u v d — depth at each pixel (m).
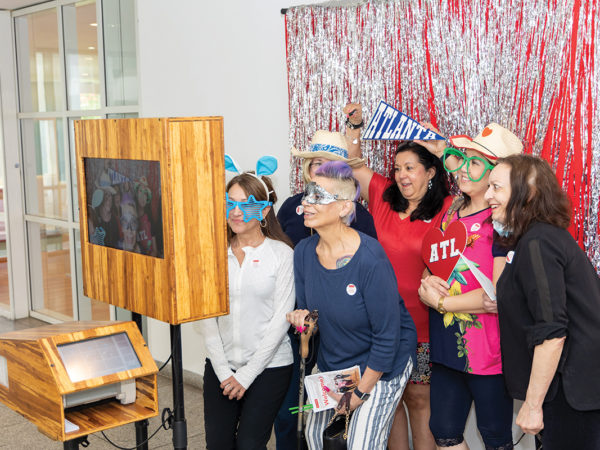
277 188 3.69
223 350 2.51
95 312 5.43
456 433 2.47
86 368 1.90
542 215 1.92
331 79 3.19
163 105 4.41
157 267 1.84
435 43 2.78
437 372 2.51
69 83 5.39
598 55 2.32
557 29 2.41
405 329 2.29
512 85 2.55
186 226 1.80
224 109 3.95
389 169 2.99
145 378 2.05
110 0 4.82
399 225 2.71
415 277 2.67
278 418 2.82
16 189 6.12
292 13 3.30
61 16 5.34
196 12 4.04
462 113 2.73
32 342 1.91
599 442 1.87
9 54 5.96
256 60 3.70
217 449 2.51
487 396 2.35
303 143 3.36
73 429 1.89
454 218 2.46
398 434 2.86
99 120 2.02
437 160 2.63
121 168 1.95
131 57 4.71
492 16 2.59
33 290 6.26
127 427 3.62
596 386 1.85
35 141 5.92
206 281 1.86
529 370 1.96
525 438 2.71
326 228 2.16
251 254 2.47
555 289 1.83
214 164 1.85
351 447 2.19
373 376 2.15
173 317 1.80
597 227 2.37
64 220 5.66
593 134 2.35
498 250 2.20
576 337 1.87
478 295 2.28
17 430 3.64
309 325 2.26
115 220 2.02
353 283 2.13
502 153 2.28
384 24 2.95
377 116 2.72
